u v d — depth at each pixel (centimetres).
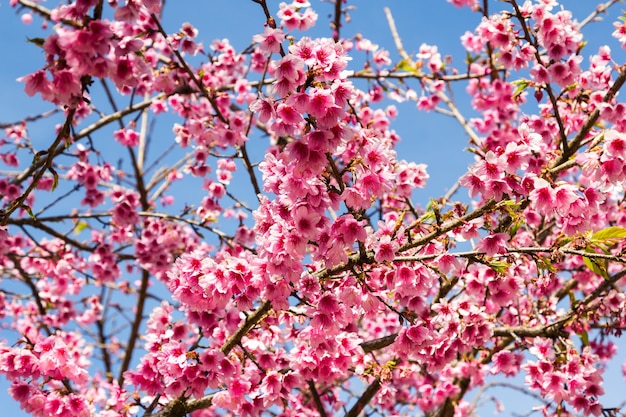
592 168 343
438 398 640
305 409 557
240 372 412
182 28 616
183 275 383
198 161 683
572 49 466
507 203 344
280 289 359
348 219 329
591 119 466
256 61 696
